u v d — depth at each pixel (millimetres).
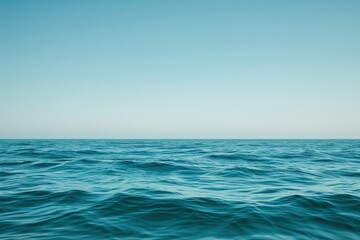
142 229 6523
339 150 40531
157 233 6289
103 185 11750
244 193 10484
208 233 6277
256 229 6535
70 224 6863
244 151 36906
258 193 10477
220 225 6781
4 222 7074
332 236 6270
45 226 6746
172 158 24891
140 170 16609
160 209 7961
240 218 7238
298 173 15984
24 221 7145
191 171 16531
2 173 15609
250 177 14562
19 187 11453
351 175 15320
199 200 9023
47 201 9164
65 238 5996
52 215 7594
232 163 21141
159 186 11438
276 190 11086
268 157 26719
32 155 27750
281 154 30828
